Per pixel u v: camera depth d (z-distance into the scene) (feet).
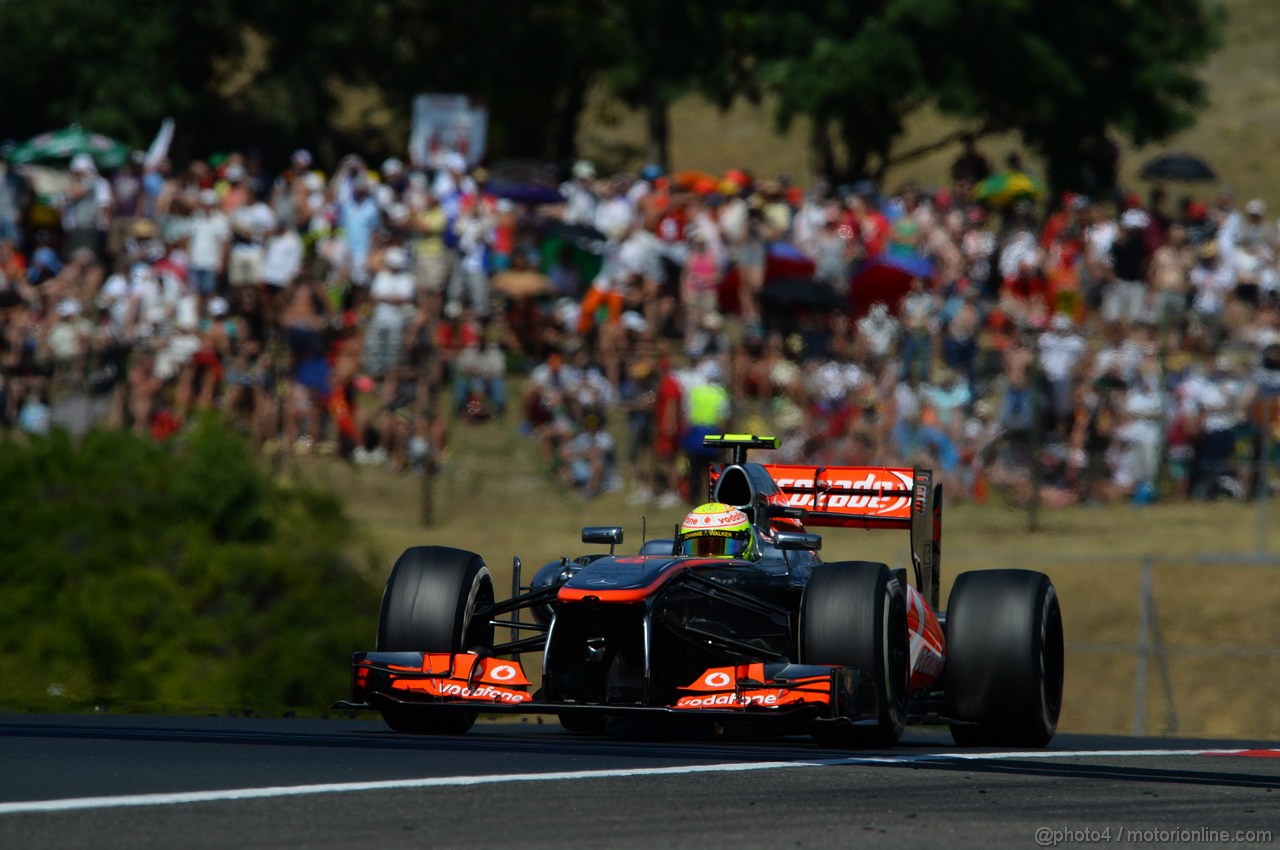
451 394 209.56
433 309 214.90
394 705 86.43
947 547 196.13
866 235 245.45
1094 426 209.15
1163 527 200.34
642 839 54.80
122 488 170.40
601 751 80.74
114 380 211.20
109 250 249.55
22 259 237.86
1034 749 96.32
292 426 208.74
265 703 146.72
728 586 92.73
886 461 207.41
